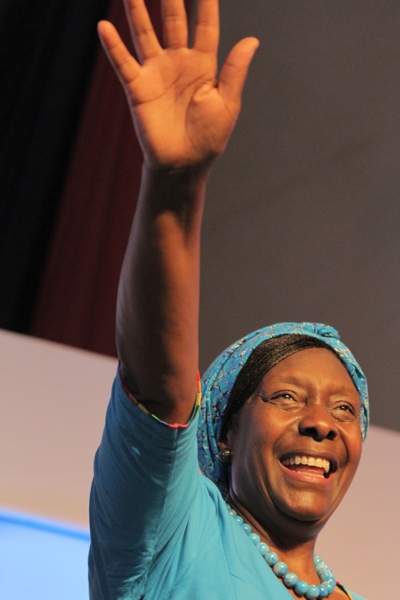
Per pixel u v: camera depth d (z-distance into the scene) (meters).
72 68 6.31
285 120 7.16
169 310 1.76
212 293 6.99
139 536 1.85
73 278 6.11
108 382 3.67
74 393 3.59
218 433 2.23
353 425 2.18
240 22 7.46
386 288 6.39
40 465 3.41
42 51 6.32
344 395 2.19
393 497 3.91
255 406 2.17
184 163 1.72
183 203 1.75
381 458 3.98
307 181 6.93
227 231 7.10
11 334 3.59
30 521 3.28
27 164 6.20
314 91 7.11
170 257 1.75
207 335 6.92
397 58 6.87
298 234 6.82
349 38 7.09
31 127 6.25
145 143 1.71
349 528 3.77
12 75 6.28
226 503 2.21
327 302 6.58
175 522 1.89
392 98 6.79
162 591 1.87
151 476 1.82
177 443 1.81
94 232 6.19
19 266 6.09
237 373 2.21
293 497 2.06
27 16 6.33
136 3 1.74
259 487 2.10
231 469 2.21
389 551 3.78
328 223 6.75
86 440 3.53
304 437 2.10
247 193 7.12
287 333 2.27
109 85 6.37
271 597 1.88
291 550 2.11
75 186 6.23
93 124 6.31
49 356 3.62
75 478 3.44
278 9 7.39
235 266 6.99
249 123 7.29
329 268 6.64
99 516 1.91
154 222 1.74
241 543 1.99
